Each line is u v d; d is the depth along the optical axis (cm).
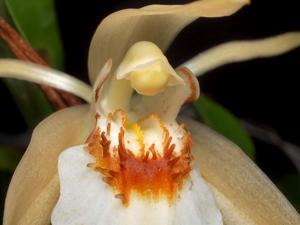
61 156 7
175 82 7
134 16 7
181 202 7
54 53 8
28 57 8
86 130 7
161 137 7
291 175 10
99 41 7
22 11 8
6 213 7
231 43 8
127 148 7
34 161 7
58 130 7
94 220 7
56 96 8
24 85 8
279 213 7
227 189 7
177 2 11
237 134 9
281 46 7
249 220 7
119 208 7
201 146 8
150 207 7
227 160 7
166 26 7
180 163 7
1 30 7
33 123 8
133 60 7
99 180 7
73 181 7
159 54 7
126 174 7
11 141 11
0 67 7
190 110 10
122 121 7
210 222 7
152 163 7
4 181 9
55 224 7
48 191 7
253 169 7
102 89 7
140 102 8
